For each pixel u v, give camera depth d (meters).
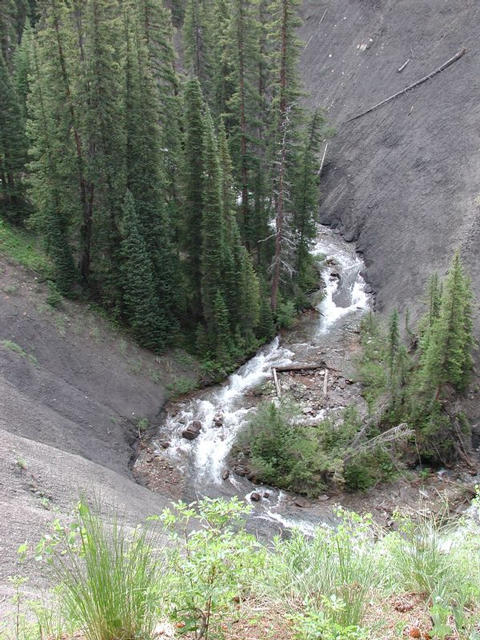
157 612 4.43
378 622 4.87
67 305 26.55
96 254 27.86
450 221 33.72
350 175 45.53
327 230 44.75
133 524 14.62
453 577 5.62
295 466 21.16
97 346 25.86
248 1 31.28
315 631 3.97
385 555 6.11
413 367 23.97
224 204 29.33
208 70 41.31
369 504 20.08
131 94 26.39
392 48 48.38
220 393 27.28
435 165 37.91
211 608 4.34
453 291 20.83
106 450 21.81
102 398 24.20
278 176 31.05
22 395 20.83
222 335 28.81
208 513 4.72
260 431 22.98
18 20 56.69
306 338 32.03
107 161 26.06
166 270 28.34
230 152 33.56
